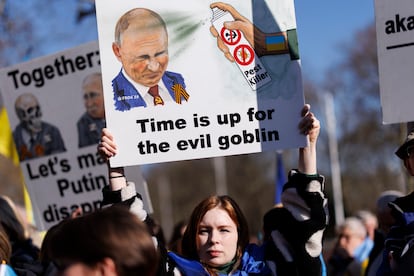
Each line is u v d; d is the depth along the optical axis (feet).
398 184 110.63
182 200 187.73
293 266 11.02
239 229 11.60
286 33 11.52
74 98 17.69
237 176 157.07
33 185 18.19
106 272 6.95
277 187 23.90
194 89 11.58
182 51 11.62
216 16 11.64
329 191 91.45
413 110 11.02
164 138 11.55
